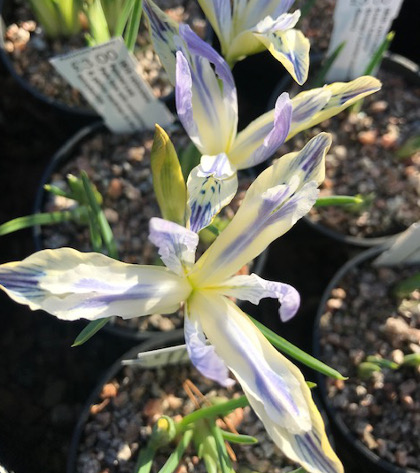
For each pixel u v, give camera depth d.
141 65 0.18
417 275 0.15
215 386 0.15
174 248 0.09
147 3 0.11
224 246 0.10
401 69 0.18
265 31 0.11
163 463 0.14
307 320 0.18
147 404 0.15
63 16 0.17
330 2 0.20
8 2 0.19
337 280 0.16
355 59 0.17
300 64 0.11
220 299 0.11
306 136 0.18
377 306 0.16
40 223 0.15
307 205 0.10
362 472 0.16
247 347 0.10
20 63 0.18
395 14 0.15
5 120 0.20
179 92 0.10
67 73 0.13
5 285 0.09
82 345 0.18
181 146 0.16
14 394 0.18
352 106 0.17
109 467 0.14
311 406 0.09
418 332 0.15
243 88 0.20
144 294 0.10
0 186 0.20
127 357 0.15
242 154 0.12
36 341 0.18
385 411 0.15
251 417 0.15
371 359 0.15
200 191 0.10
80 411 0.17
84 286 0.09
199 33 0.19
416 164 0.17
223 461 0.12
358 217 0.17
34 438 0.17
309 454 0.09
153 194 0.17
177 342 0.15
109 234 0.13
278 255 0.19
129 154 0.17
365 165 0.17
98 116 0.18
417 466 0.15
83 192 0.15
